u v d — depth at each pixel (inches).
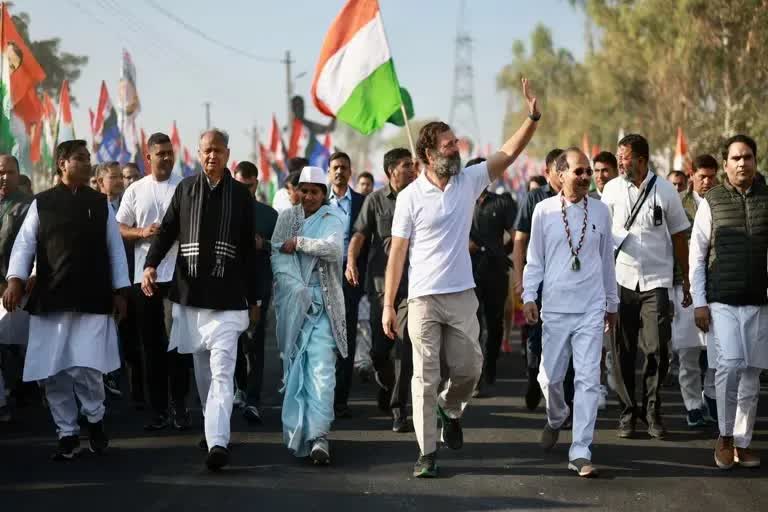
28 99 522.9
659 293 314.0
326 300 292.0
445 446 307.6
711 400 343.0
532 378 363.3
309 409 282.5
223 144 281.0
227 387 275.9
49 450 302.5
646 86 1476.4
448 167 262.4
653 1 1299.2
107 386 397.7
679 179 479.2
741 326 276.2
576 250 280.7
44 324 286.5
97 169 410.3
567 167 282.4
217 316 279.3
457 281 266.5
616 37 1401.3
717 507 238.5
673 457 291.4
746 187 281.7
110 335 294.7
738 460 279.3
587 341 277.0
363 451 301.4
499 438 319.3
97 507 237.8
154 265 288.0
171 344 285.0
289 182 392.2
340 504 239.8
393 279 269.6
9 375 388.8
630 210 315.3
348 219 394.3
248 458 289.4
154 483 260.1
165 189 342.3
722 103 1238.3
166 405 336.2
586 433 271.4
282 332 292.4
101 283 288.2
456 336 269.4
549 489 255.0
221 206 279.6
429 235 265.7
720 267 279.3
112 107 652.7
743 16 1149.7
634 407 319.0
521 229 353.4
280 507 237.0
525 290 287.1
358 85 430.9
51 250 284.0
